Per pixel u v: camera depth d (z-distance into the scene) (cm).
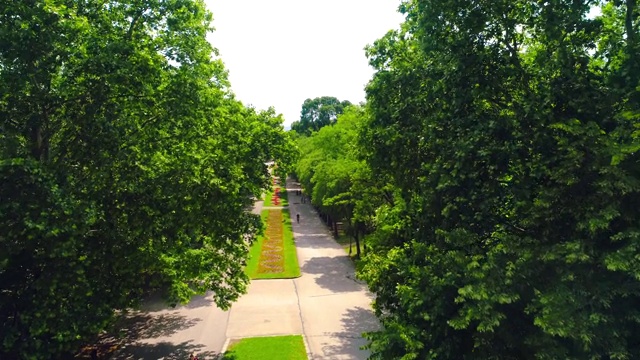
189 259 1788
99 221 1330
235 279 1995
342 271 3334
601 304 788
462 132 1117
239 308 2541
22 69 1164
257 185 1816
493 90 1125
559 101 989
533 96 1008
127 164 1375
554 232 918
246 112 2058
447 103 1205
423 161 1477
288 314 2433
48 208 1069
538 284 870
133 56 1309
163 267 1734
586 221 801
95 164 1329
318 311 2473
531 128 1011
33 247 1130
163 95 1464
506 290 844
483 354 898
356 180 2633
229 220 1675
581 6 1023
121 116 1310
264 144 1881
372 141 1688
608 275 805
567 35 1089
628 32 1007
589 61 1053
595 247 817
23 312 1117
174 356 1914
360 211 2569
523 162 1000
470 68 1116
